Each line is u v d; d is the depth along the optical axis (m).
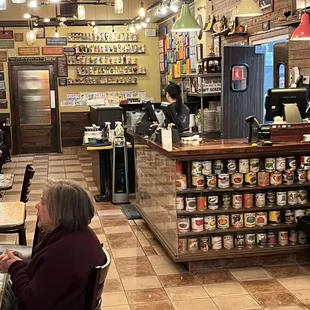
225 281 4.29
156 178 5.29
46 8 12.10
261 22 7.13
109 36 12.52
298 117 4.79
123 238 5.54
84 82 12.56
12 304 2.41
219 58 7.68
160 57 12.74
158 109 8.20
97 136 7.68
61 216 2.25
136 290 4.14
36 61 12.37
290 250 4.61
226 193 4.62
